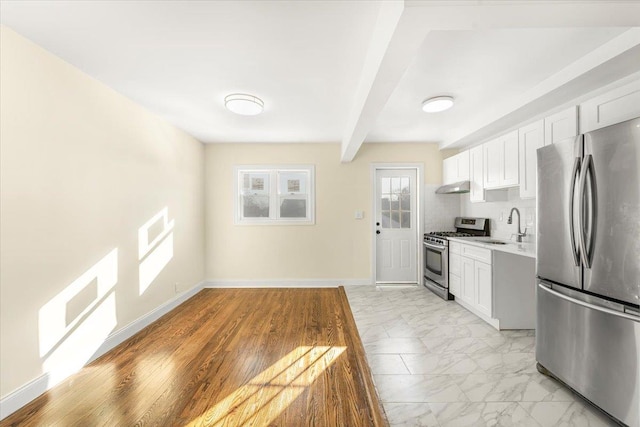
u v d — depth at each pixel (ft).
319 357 8.07
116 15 5.64
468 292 11.62
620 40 6.31
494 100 10.09
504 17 4.50
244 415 5.79
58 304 7.07
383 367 7.55
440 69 7.86
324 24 5.94
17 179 6.14
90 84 8.07
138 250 10.20
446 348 8.59
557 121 8.29
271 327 10.27
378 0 5.27
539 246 7.14
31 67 6.44
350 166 16.28
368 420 5.61
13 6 5.33
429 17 4.42
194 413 5.85
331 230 16.26
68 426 5.54
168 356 8.20
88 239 8.00
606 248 5.47
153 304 11.09
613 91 6.64
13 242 6.07
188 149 14.06
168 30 6.13
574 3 4.19
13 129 6.07
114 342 8.86
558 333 6.60
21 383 6.18
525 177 9.70
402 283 16.49
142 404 6.14
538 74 8.14
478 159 12.58
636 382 5.02
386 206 16.58
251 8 5.46
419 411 5.88
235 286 16.05
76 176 7.61
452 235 14.26
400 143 16.22
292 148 16.17
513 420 5.63
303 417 5.71
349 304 12.83
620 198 5.24
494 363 7.73
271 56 7.14
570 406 6.02
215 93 9.30
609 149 5.40
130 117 9.78
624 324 5.20
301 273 16.22
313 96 9.53
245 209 16.31
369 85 6.86
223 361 7.89
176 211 12.89
